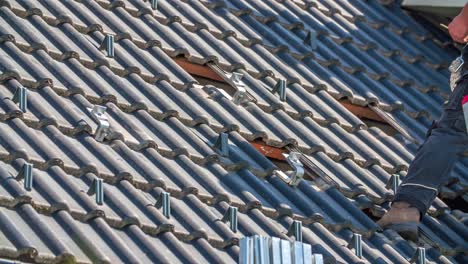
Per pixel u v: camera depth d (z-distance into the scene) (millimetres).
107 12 24734
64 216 18094
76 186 19000
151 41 24516
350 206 22812
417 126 26906
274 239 18156
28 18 23094
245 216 20781
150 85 23219
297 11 29469
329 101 26000
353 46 29125
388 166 24953
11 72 20875
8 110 20000
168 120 22422
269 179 22453
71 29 23312
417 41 30938
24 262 16797
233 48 26109
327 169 23734
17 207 17922
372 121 26938
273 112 24594
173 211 19734
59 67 21922
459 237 23844
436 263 22625
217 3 27672
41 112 20391
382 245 22141
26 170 18391
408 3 31672
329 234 21500
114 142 20859
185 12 26484
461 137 22922
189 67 24891
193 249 19141
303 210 21891
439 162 22781
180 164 21297
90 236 18078
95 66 22766
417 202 22688
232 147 22609
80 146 20250
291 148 23734
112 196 19219
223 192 20844
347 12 30891
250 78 25141
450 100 23062
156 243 18797
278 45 27141
